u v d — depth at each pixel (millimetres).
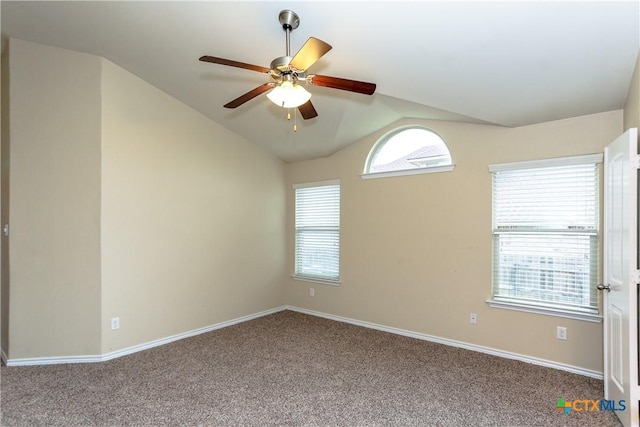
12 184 3137
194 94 3875
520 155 3344
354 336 4055
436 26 2340
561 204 3178
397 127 4203
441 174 3834
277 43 2818
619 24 2070
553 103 2910
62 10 2734
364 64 2900
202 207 4238
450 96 3109
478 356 3438
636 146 2186
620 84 2568
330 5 2312
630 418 2152
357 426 2287
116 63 3443
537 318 3248
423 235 3953
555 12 2061
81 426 2264
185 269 4051
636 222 2176
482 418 2375
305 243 5188
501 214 3486
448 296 3766
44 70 3211
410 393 2709
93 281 3307
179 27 2832
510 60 2520
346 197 4648
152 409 2473
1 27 2982
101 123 3336
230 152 4578
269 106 3947
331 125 4102
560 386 2812
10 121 3135
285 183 5352
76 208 3273
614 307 2473
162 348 3668
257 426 2283
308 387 2809
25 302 3174
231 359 3379
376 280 4340
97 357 3305
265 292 5039
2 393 2680
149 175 3727
